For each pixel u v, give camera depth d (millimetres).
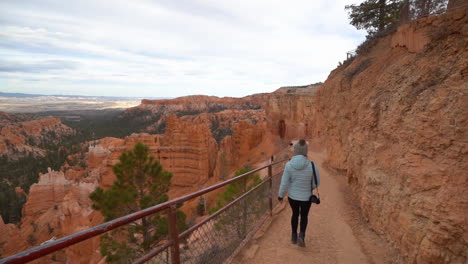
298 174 4488
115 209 11633
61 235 28781
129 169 12445
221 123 128125
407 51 7270
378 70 8766
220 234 4121
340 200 7992
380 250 4793
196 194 3133
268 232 5457
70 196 29000
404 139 4824
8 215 53969
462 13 4824
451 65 4391
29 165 100500
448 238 3416
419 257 3857
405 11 9023
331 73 21266
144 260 2457
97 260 15180
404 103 5148
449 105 3840
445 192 3576
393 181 5000
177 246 2877
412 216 4156
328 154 13852
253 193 5465
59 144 148250
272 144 45281
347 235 5531
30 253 1430
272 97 51719
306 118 45125
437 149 3920
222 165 46562
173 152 49375
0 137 124375
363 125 7266
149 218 9828
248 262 4262
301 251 4680
